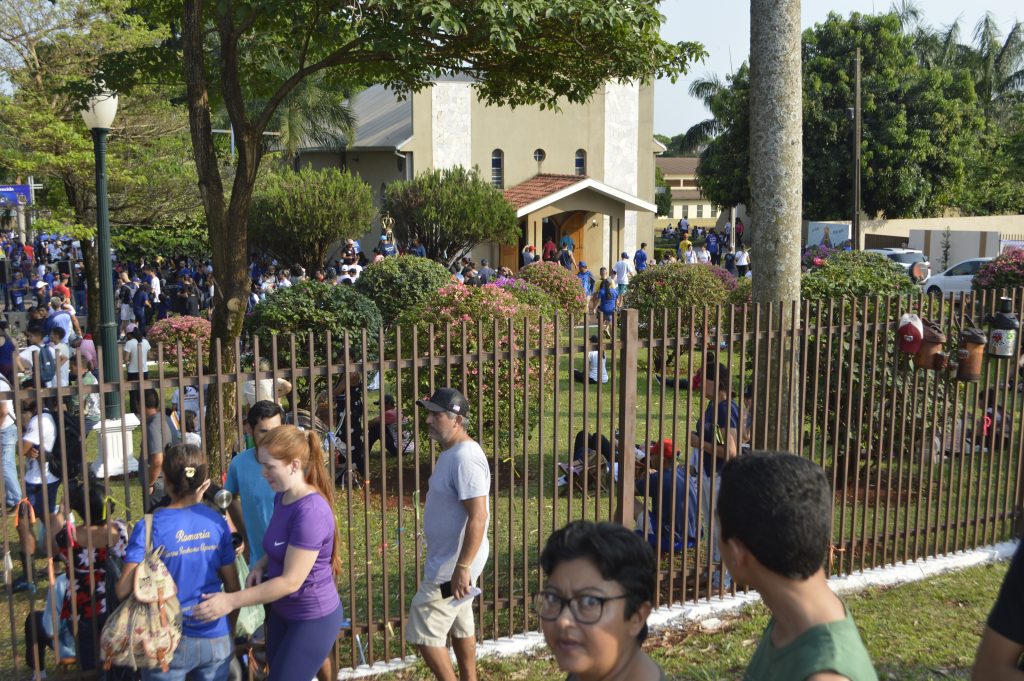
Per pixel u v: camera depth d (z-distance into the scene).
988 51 50.47
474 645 4.68
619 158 34.97
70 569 4.47
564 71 8.28
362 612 5.94
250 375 4.66
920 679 4.96
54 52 15.35
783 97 6.22
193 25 7.65
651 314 5.54
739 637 5.55
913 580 6.41
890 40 40.09
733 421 6.33
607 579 1.94
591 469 8.55
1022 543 2.38
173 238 31.97
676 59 8.14
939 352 6.35
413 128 32.81
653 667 2.04
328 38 8.01
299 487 3.96
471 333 8.81
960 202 45.44
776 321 6.18
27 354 11.63
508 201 29.83
